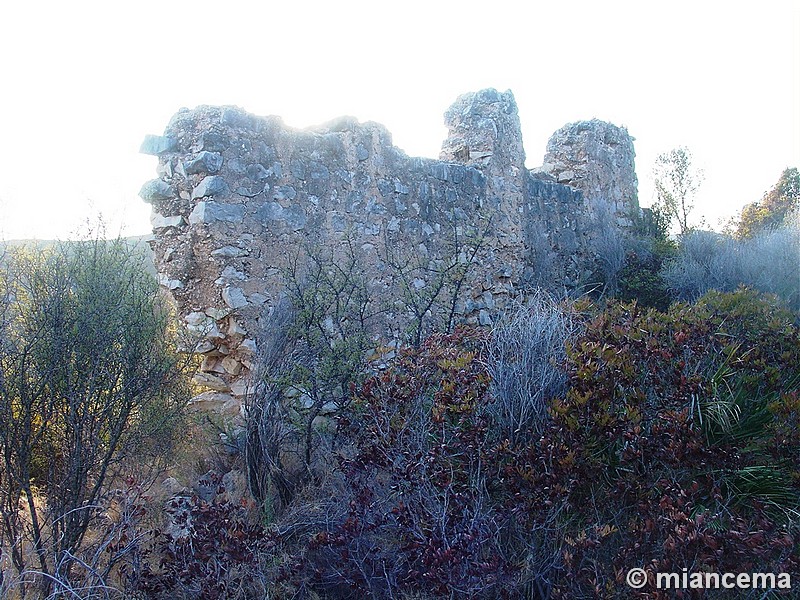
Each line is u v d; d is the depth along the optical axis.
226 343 6.07
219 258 5.82
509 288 9.39
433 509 3.65
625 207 13.05
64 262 3.99
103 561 3.92
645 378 4.27
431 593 3.47
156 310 4.68
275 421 5.05
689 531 3.13
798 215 13.87
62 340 3.84
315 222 6.65
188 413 5.05
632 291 10.62
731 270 10.26
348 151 7.09
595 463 3.73
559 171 12.05
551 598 3.48
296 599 3.78
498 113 9.65
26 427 3.77
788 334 4.91
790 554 3.22
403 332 7.05
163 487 4.79
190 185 6.03
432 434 4.21
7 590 3.31
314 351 5.38
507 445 3.87
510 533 3.81
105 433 4.09
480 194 8.98
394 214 7.57
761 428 4.32
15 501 3.84
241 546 3.68
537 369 4.34
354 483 4.11
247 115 6.18
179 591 3.67
